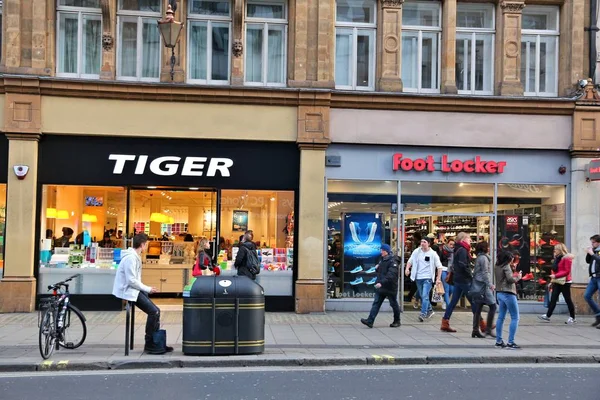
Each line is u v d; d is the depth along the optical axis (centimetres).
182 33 1429
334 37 1479
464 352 1008
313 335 1145
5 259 1341
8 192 1351
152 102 1400
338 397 732
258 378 832
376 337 1134
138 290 949
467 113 1477
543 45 1565
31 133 1355
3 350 971
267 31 1486
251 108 1425
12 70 1359
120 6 1450
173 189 1464
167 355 943
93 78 1430
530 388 789
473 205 1499
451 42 1499
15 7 1366
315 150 1436
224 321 947
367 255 1476
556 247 1375
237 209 1452
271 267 1442
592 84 1488
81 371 871
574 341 1121
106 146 1402
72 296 1398
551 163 1509
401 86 1474
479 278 1146
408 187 1482
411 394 750
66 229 1416
